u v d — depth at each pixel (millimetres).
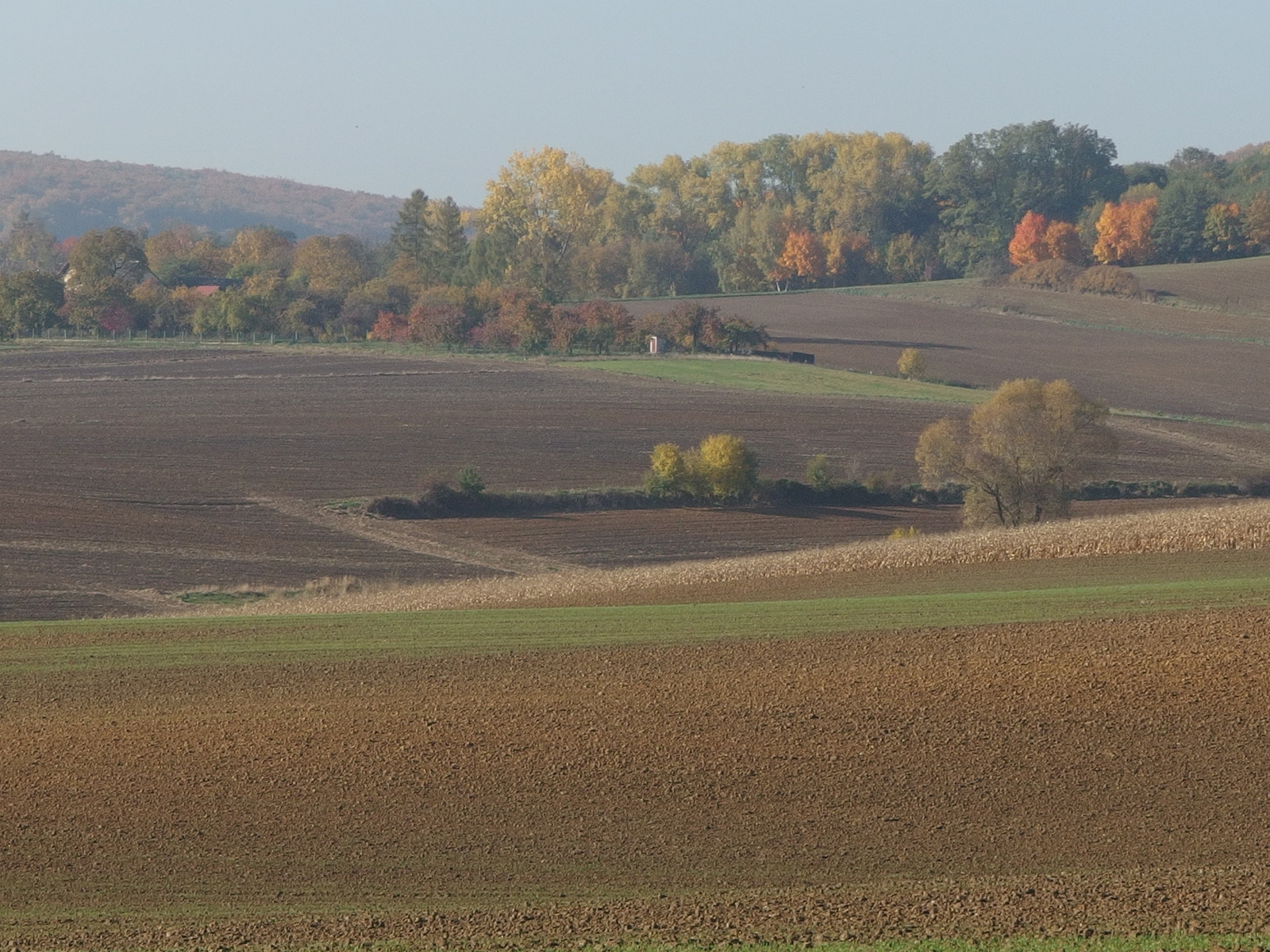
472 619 119938
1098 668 90500
